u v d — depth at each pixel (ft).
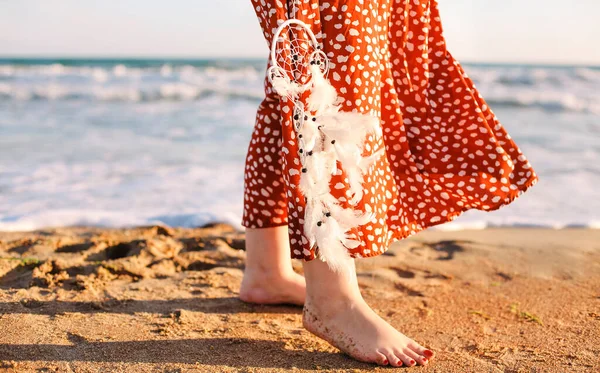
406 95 6.84
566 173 19.90
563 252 10.71
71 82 57.72
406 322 7.27
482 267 9.79
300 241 5.73
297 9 5.64
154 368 5.79
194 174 18.85
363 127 5.51
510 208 15.56
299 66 5.65
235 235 11.89
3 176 17.79
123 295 7.91
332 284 6.12
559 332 6.90
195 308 7.52
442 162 6.77
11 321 6.78
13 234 11.81
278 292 7.55
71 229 12.53
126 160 20.98
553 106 50.72
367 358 5.92
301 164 5.62
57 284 8.25
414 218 6.72
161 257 9.74
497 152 6.60
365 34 5.82
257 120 6.70
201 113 39.14
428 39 6.86
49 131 28.12
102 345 6.27
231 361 5.98
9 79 59.31
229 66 93.30
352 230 5.83
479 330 6.99
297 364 5.93
